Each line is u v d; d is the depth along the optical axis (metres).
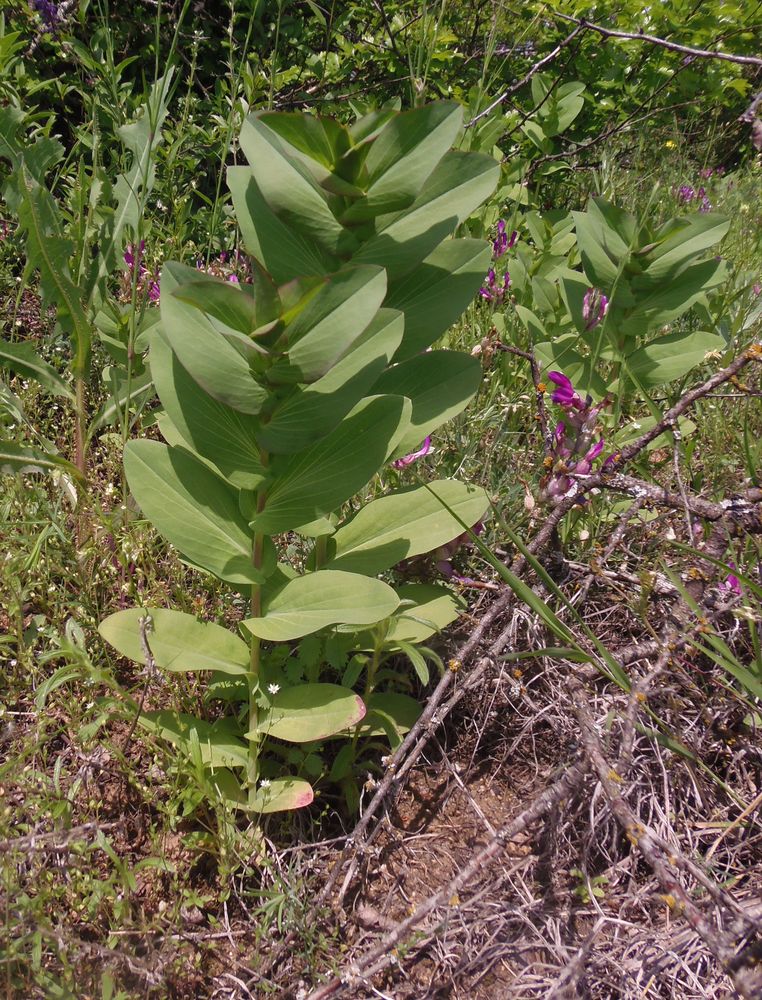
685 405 0.98
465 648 0.95
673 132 2.45
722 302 1.48
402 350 1.00
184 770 0.90
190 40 1.83
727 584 1.02
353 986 0.84
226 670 0.93
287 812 0.97
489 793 1.02
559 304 1.41
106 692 1.00
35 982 0.82
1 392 1.15
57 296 1.08
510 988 0.89
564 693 0.99
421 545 0.99
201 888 0.93
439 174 0.95
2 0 1.63
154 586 1.07
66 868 0.88
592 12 2.24
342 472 0.90
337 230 0.92
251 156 0.89
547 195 2.21
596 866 0.95
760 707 1.00
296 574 1.00
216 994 0.88
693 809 0.97
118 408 1.16
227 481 0.92
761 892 0.91
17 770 0.93
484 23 2.15
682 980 0.88
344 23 1.93
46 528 1.05
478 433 1.25
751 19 2.38
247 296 0.83
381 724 1.00
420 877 0.96
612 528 1.17
